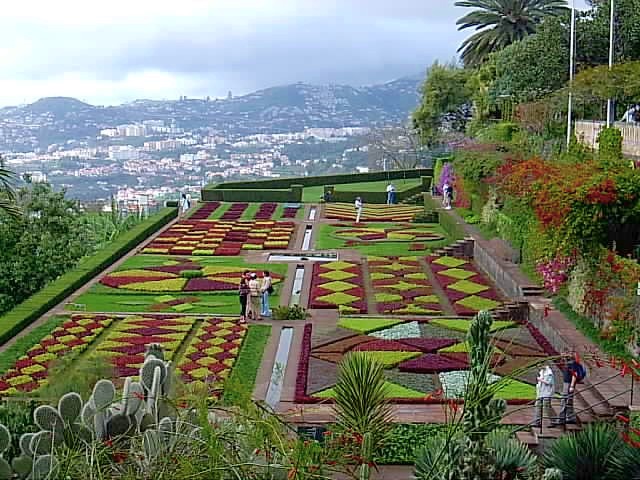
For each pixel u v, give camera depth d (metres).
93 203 56.00
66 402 7.70
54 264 37.69
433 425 18.88
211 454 6.37
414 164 91.75
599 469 13.72
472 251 42.88
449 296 34.06
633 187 26.58
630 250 27.34
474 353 7.77
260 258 44.16
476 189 47.69
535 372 23.78
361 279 37.88
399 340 27.36
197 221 57.31
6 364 24.91
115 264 42.03
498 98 59.50
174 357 26.06
